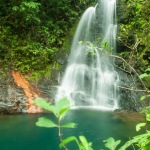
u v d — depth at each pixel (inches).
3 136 229.8
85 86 368.2
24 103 313.9
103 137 221.3
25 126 255.3
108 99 350.0
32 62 352.8
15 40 359.9
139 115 294.2
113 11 392.8
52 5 405.7
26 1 351.9
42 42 375.6
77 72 373.1
